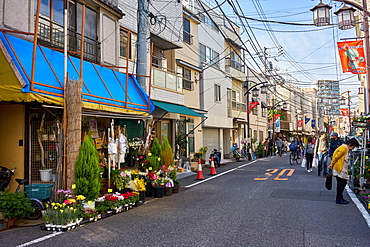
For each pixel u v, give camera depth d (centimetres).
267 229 592
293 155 1989
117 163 955
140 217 714
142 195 898
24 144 807
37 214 707
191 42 2078
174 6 1778
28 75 696
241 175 1473
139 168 1035
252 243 514
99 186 723
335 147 1245
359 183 987
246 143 2767
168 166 1080
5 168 766
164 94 1631
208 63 2303
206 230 591
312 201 848
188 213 739
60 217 611
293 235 554
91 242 532
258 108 3734
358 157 1049
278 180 1252
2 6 779
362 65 1402
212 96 2367
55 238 559
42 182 798
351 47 1414
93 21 1168
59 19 1012
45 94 712
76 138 724
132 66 1399
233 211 743
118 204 763
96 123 1058
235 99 2906
